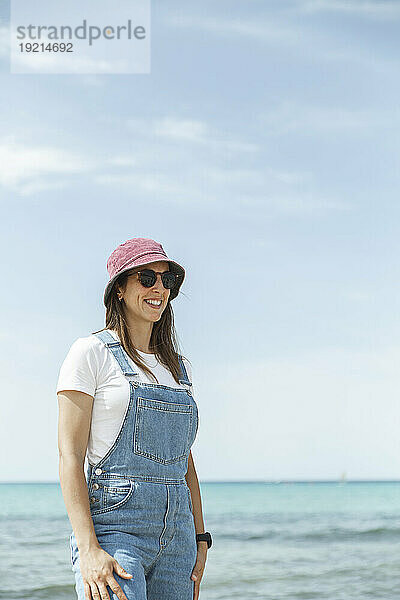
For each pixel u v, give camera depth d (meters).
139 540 2.54
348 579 12.53
